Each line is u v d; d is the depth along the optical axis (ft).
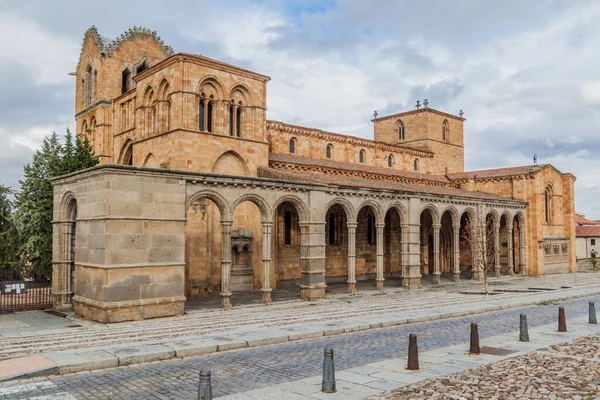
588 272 219.41
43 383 47.62
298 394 43.52
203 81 124.98
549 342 66.69
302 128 170.71
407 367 52.19
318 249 119.24
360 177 163.84
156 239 89.92
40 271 147.64
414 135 227.40
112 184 85.10
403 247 144.36
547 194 210.18
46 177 159.74
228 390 44.96
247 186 106.01
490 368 51.98
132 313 86.12
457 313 94.32
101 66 168.55
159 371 52.16
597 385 45.42
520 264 192.54
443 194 153.99
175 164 119.55
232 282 130.82
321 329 74.38
